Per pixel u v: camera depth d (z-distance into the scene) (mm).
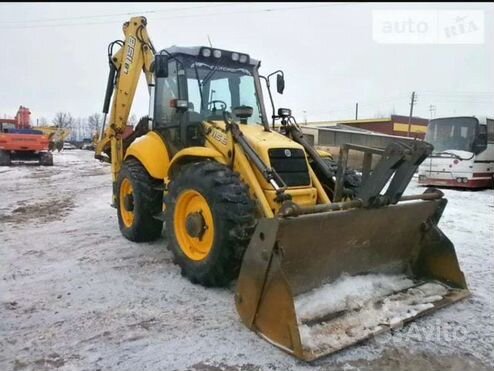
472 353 2738
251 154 3621
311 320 2883
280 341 2709
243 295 2982
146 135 5359
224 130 3990
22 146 19703
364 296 3270
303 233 2863
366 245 3441
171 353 2711
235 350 2740
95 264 4488
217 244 3445
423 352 2742
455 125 12133
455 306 3396
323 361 2629
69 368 2541
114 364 2590
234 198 3406
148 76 5840
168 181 4430
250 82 4867
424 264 3826
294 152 3842
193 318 3195
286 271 2988
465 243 5480
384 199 3225
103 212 7672
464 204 9055
